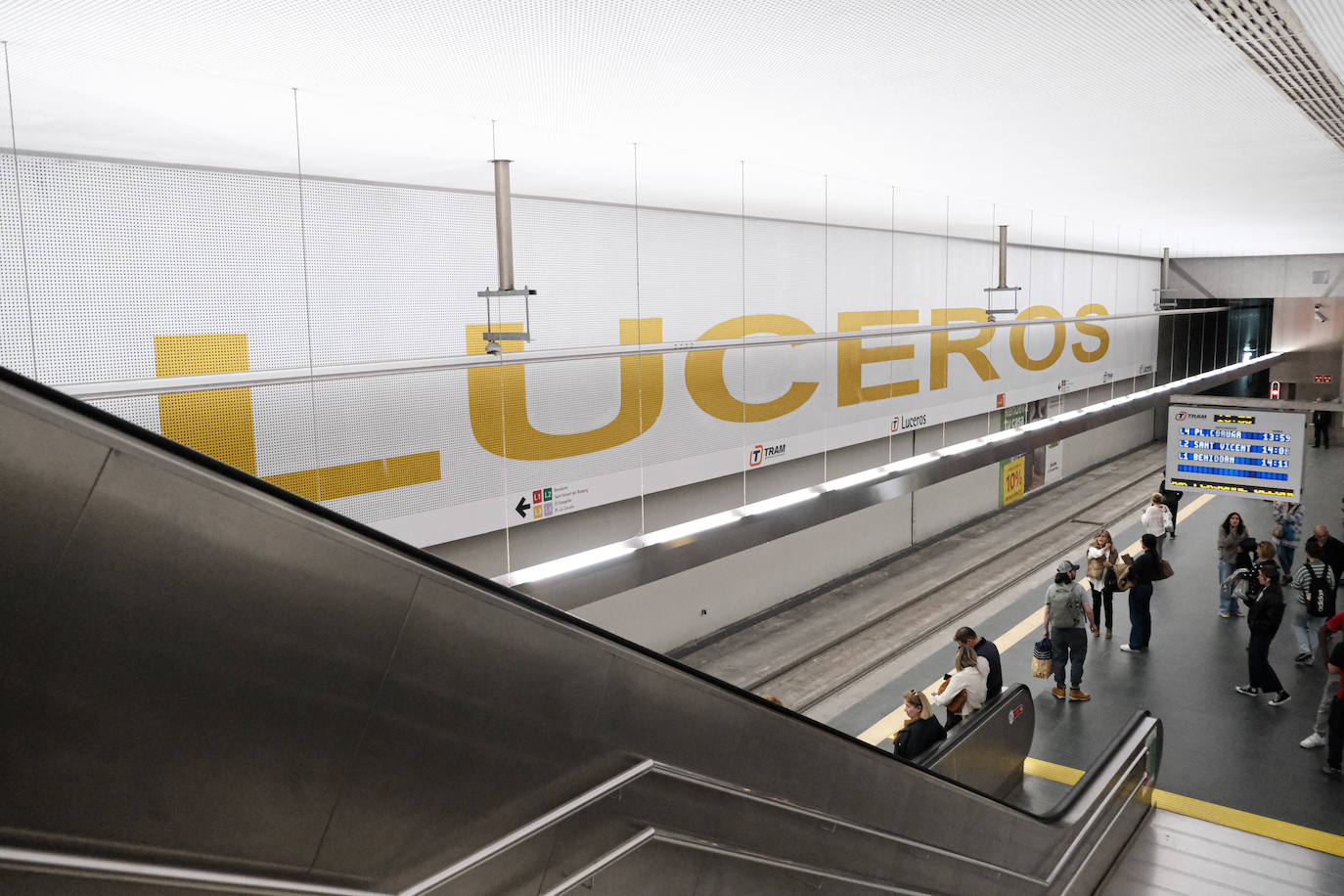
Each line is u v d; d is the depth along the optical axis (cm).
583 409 875
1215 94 498
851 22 368
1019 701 811
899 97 500
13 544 173
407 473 707
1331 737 802
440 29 366
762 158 710
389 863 251
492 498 783
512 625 281
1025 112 545
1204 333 2461
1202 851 706
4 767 172
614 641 324
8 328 481
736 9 348
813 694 1049
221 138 536
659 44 395
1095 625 1144
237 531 210
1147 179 838
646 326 947
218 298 577
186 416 561
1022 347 1677
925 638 1221
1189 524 1748
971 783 725
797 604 1361
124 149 525
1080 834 653
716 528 827
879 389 1323
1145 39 395
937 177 825
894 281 1344
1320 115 555
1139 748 727
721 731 382
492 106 505
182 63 406
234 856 212
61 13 339
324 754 230
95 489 185
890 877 492
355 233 657
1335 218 1195
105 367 521
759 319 1106
